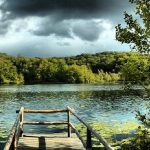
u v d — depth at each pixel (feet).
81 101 180.45
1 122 93.40
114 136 64.90
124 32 40.24
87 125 28.94
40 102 174.91
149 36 39.68
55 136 41.06
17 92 289.94
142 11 39.11
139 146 38.27
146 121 38.52
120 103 164.76
